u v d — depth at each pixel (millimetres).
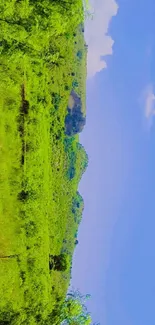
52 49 53531
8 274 46344
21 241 48875
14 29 38406
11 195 48125
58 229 69125
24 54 41719
